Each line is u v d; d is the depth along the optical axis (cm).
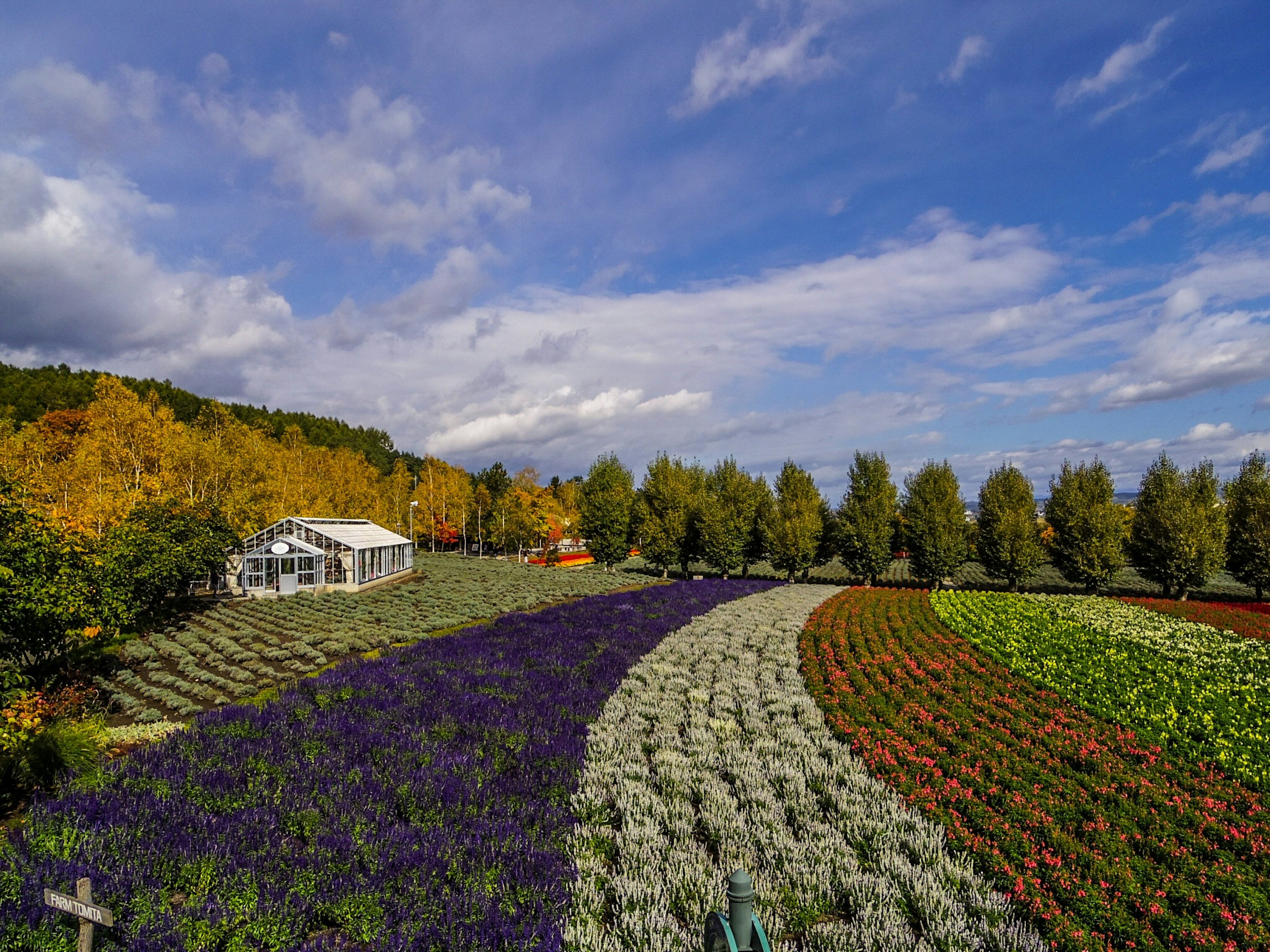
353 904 741
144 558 2614
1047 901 842
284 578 4131
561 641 2447
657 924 763
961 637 2905
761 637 2814
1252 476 4831
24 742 1134
